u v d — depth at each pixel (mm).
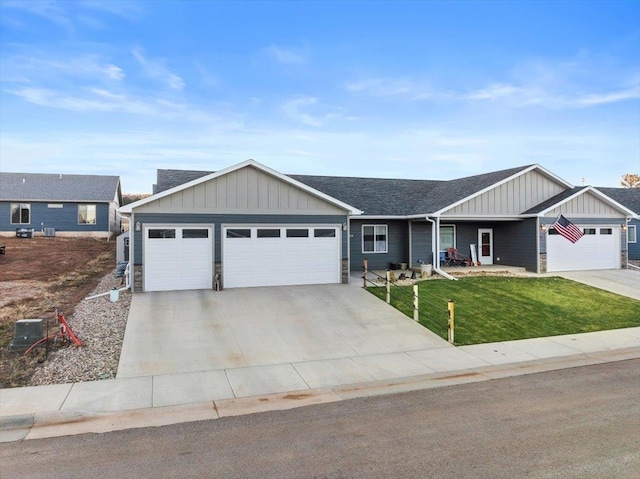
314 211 17703
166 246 16172
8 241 30328
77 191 35094
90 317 12484
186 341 10867
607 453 5484
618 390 7961
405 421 6605
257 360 9773
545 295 16641
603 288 18141
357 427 6395
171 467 5250
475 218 21500
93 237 34469
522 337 11867
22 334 9742
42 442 6000
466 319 13359
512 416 6754
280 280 17375
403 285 17891
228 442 5934
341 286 17406
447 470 5098
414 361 9852
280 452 5613
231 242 16828
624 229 23234
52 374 8586
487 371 9242
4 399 7391
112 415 6926
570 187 23094
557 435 6031
